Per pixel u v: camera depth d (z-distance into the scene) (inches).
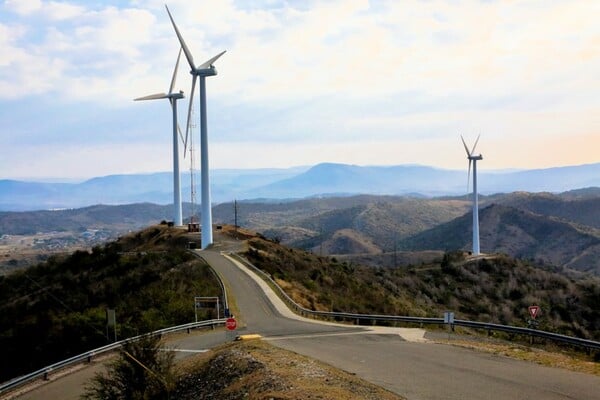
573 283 3607.3
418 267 4392.2
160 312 1822.1
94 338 1721.2
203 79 3253.0
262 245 3472.0
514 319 2861.7
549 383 687.1
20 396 973.8
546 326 1978.3
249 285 2245.3
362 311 2244.1
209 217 3371.1
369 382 685.3
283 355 848.3
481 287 3661.4
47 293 2573.8
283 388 632.4
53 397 938.1
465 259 4320.9
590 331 2507.4
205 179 3341.5
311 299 2183.8
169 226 4382.4
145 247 3777.1
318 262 3447.3
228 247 3341.5
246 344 998.4
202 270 2539.4
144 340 815.1
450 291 3572.8
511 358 893.2
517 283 3720.5
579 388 659.4
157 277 2471.7
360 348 1029.8
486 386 669.9
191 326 1526.8
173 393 817.5
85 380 1040.2
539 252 6820.9
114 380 804.6
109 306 2096.5
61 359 1700.3
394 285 3373.5
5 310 2449.6
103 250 3462.1
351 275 3262.8
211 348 1194.0
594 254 6195.9
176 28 3159.5
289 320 1652.3
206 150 3319.4
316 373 707.4
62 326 1829.5
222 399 696.4
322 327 1472.7
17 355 1822.1
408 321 1544.0
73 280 2728.8
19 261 6003.9
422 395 621.9
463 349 1005.2
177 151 4328.3
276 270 2674.7
